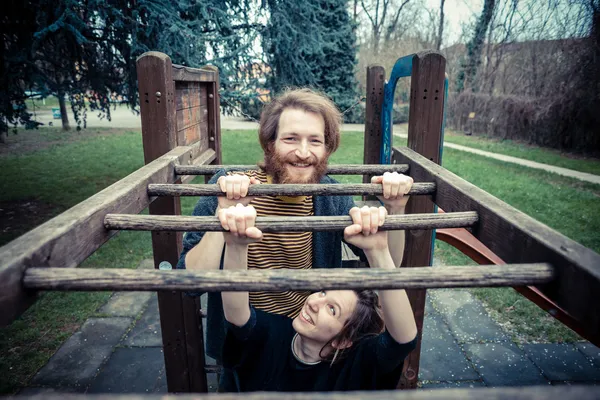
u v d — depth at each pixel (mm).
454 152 12188
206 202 1600
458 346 3355
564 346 3359
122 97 7594
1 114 5988
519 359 3205
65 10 4879
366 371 1276
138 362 3150
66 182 8219
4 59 5414
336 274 849
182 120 2461
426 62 2057
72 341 3393
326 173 1802
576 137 12328
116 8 5766
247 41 7316
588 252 854
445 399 491
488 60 15523
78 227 1013
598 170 10031
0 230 5672
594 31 11578
